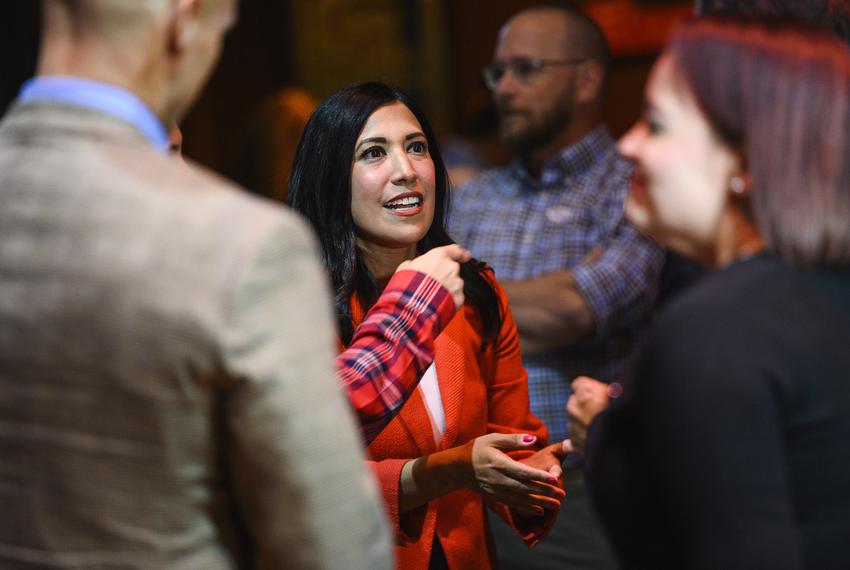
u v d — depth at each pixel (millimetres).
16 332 1412
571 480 3289
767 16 1644
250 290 1386
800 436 1494
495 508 2645
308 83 6465
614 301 3516
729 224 1648
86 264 1395
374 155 2545
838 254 1551
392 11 6340
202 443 1430
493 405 2717
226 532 1517
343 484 1465
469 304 2641
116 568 1437
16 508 1449
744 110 1558
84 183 1432
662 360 1526
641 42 5512
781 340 1496
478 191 4051
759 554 1423
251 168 4523
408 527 2422
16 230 1436
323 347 1465
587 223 3748
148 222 1404
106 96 1485
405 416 2482
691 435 1472
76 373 1396
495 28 6215
